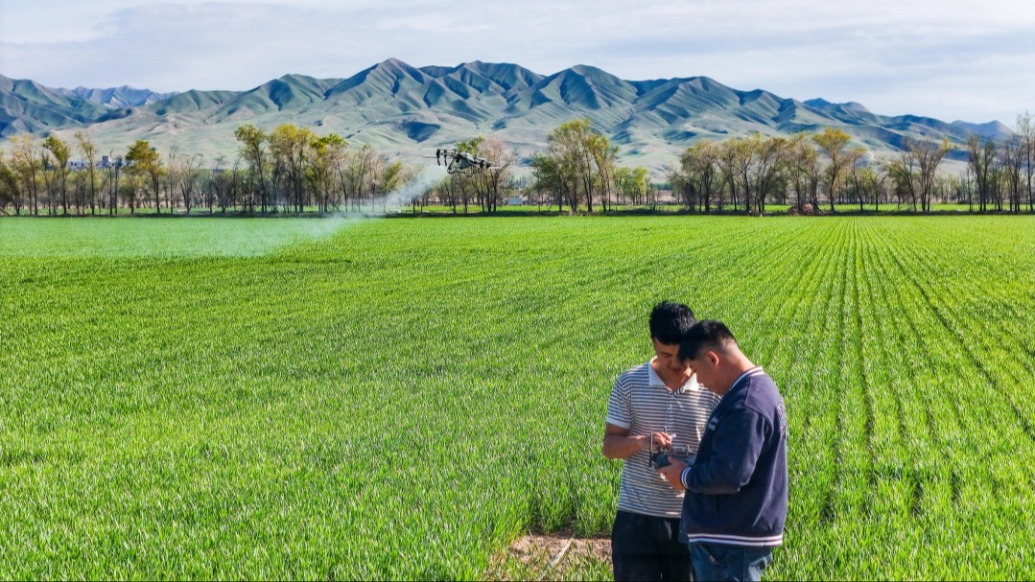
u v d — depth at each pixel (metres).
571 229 83.38
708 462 4.96
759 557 5.11
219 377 16.14
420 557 7.11
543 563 7.28
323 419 12.61
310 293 31.23
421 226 93.12
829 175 146.75
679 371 5.70
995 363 16.34
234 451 10.84
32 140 147.88
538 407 13.03
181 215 144.12
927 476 9.37
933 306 25.45
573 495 8.70
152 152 148.00
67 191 161.12
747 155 145.50
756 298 27.89
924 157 139.75
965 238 63.00
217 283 35.38
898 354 17.45
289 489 9.16
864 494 8.77
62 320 24.86
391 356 18.12
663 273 37.38
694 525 5.22
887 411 12.53
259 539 7.68
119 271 41.53
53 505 8.84
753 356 17.45
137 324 23.89
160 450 11.02
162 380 15.99
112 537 7.86
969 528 7.79
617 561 5.95
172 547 7.53
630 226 90.56
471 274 38.00
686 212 143.50
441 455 10.33
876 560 7.02
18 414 13.48
